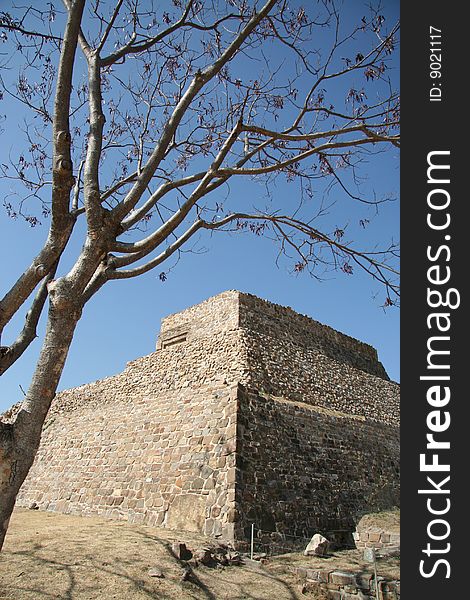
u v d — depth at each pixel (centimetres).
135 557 851
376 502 1341
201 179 618
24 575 722
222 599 758
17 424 395
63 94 457
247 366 1541
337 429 1555
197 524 1127
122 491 1405
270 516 1135
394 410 2077
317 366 1911
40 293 544
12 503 378
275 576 893
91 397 2003
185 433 1348
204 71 566
